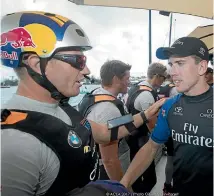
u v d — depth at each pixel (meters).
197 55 0.96
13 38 0.62
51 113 0.68
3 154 0.51
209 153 0.96
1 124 0.55
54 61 0.64
